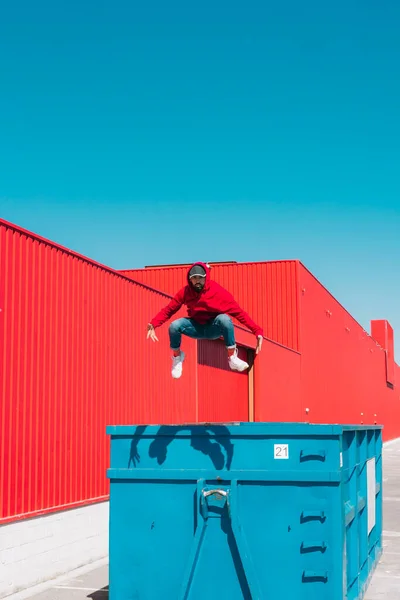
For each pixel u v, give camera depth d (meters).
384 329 72.62
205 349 18.64
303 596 6.29
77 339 11.09
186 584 6.43
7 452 9.10
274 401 25.28
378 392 63.56
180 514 6.64
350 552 7.58
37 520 9.69
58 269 10.64
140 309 13.60
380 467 11.18
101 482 11.59
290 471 6.39
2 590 8.80
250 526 6.43
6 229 9.30
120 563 6.71
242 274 30.22
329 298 37.97
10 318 9.30
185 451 6.68
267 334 29.44
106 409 11.92
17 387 9.39
